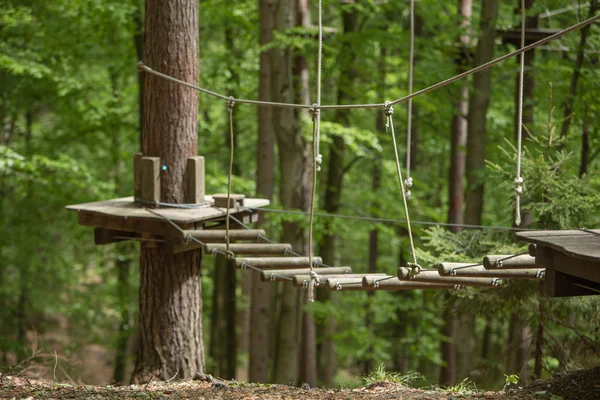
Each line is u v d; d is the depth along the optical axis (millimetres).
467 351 12867
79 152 16938
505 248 8078
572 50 12133
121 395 6109
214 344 18172
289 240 13758
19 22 14273
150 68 8055
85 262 18797
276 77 13094
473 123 12992
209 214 7934
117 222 8008
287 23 13375
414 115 16328
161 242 8391
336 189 16422
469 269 6352
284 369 13812
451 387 6812
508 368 11031
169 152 8320
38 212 16609
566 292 5633
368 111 15719
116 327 20750
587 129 11547
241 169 18922
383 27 15469
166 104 8289
